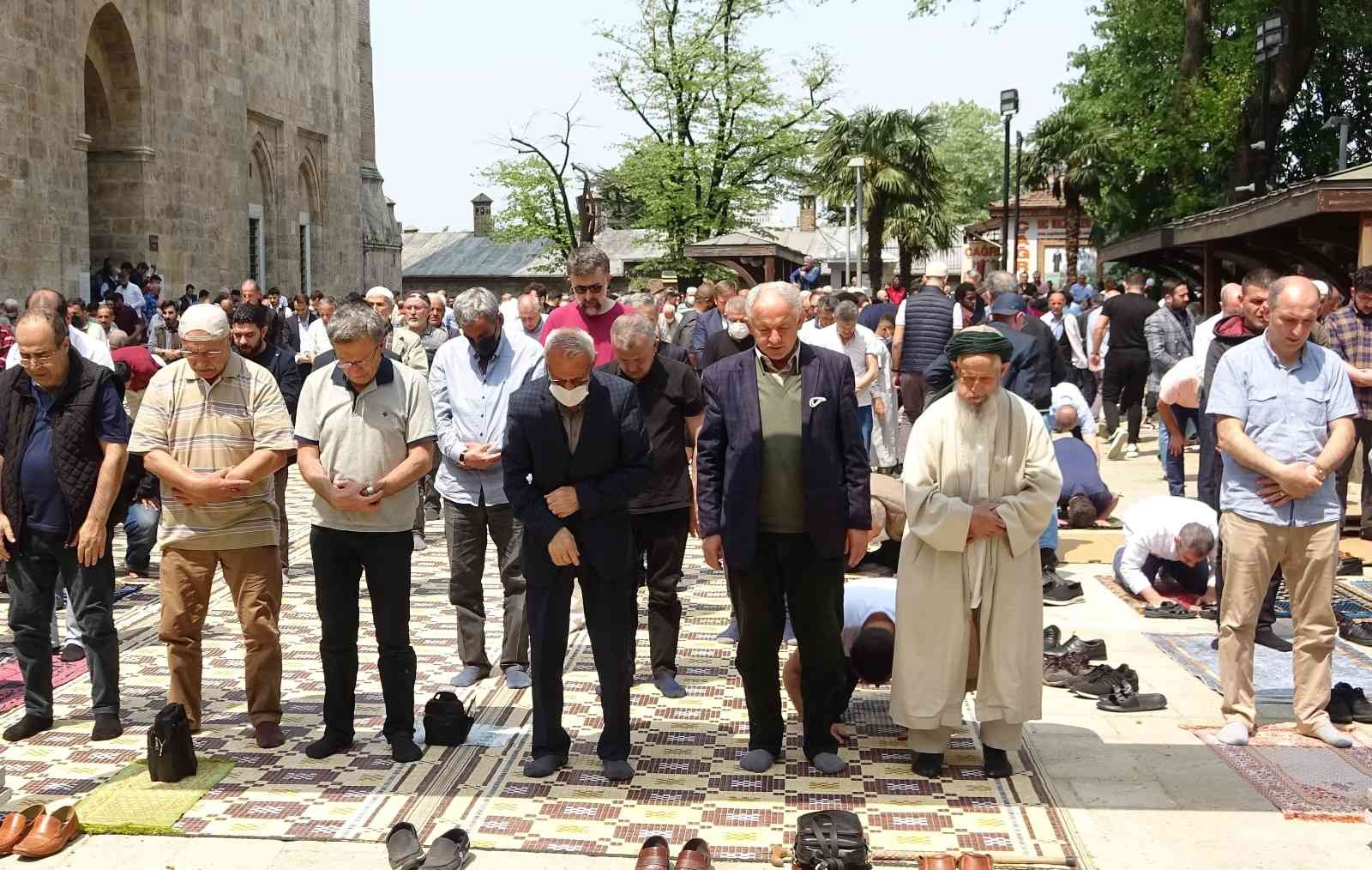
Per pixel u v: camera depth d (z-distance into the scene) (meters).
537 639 5.52
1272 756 5.68
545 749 5.57
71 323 10.79
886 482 8.55
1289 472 5.67
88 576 5.94
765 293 5.36
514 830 4.92
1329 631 5.91
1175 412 11.51
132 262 29.66
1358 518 10.66
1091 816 5.03
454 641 7.99
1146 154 31.27
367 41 51.81
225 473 5.74
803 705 5.76
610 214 47.19
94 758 5.76
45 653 6.11
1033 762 5.66
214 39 32.84
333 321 5.58
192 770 5.47
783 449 5.47
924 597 5.40
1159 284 34.47
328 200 41.88
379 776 5.49
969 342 5.29
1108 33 37.81
